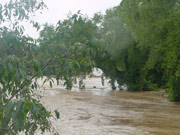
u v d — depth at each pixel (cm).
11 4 408
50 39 450
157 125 1416
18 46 398
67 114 1667
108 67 3706
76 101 2348
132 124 1430
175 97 2491
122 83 3791
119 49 3347
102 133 1222
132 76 3659
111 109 1939
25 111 276
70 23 452
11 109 248
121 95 3011
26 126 460
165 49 2075
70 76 460
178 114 1770
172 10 2025
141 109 1966
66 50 418
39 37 464
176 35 1948
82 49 396
